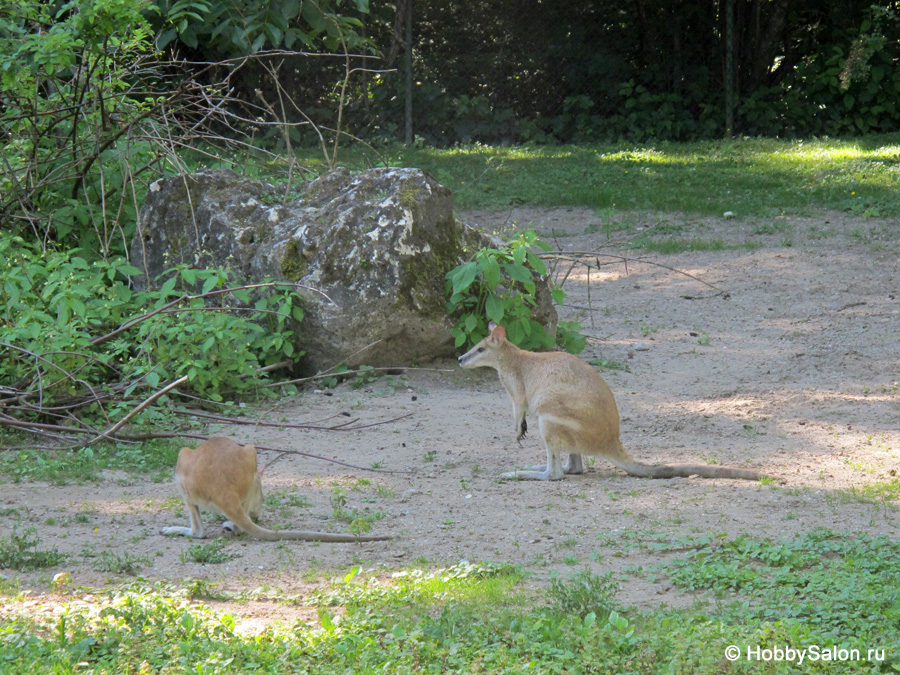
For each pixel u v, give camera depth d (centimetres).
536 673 461
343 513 733
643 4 2944
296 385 1108
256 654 479
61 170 1335
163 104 1334
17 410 963
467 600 561
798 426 950
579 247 1800
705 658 466
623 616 536
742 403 1023
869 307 1379
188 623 504
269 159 2098
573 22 2922
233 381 1039
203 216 1189
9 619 520
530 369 842
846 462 842
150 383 963
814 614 530
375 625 524
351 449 905
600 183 2256
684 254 1720
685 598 571
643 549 651
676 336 1291
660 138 2906
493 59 2875
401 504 761
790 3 3011
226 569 627
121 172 1313
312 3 1437
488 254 1098
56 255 1105
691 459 862
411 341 1116
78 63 1327
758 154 2570
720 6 2950
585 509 741
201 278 1124
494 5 2844
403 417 991
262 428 970
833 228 1830
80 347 1002
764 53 2984
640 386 1091
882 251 1662
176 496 778
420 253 1116
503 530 698
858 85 2931
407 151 2588
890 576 577
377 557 649
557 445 812
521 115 2923
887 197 2002
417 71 2816
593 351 1225
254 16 1426
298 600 571
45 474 820
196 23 1678
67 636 500
